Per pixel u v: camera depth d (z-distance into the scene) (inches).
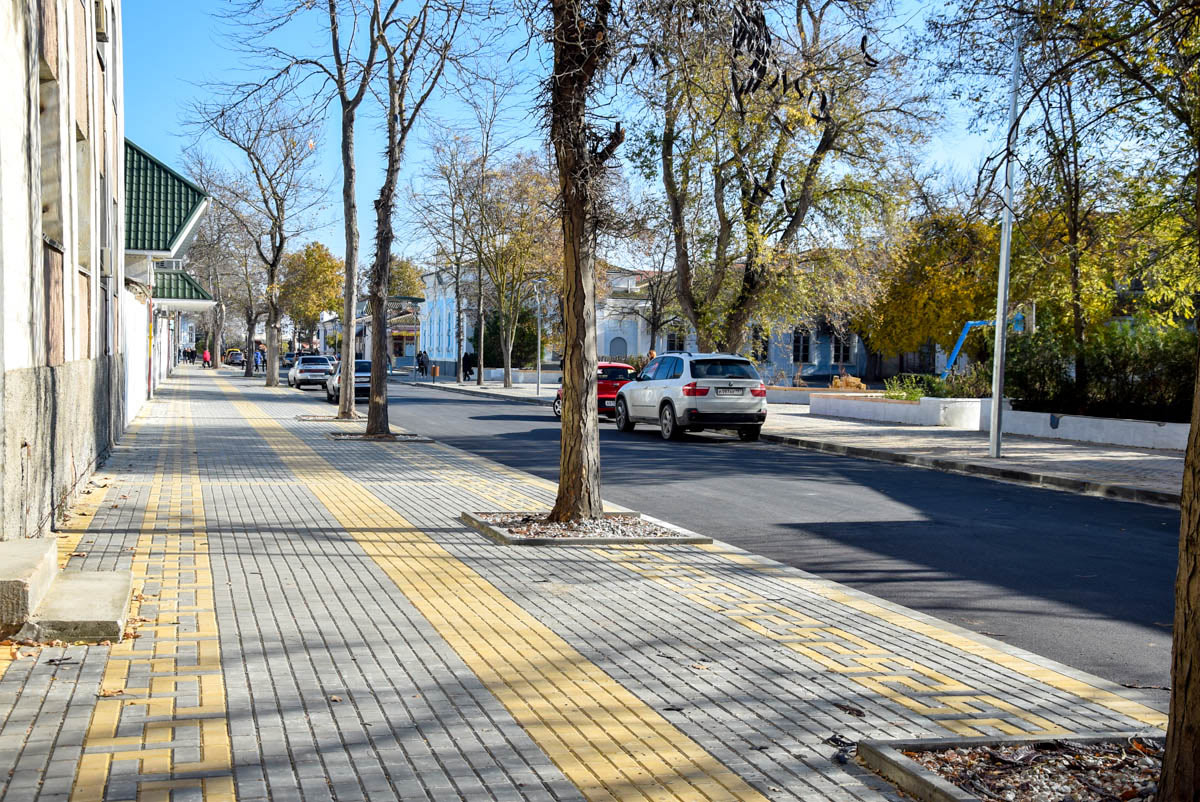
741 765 163.9
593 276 396.2
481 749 168.4
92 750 161.8
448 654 223.5
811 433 965.8
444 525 401.1
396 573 308.3
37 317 327.6
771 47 353.4
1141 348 911.7
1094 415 919.7
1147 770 156.3
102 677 199.5
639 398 963.3
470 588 291.0
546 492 508.4
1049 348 1007.6
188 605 260.2
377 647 227.1
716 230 1259.8
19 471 289.9
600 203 387.2
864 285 1315.2
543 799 149.4
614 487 555.5
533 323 2662.4
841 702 197.2
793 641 243.3
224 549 337.1
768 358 2534.5
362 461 644.7
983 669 223.8
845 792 153.9
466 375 2591.0
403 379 2805.1
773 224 1219.9
